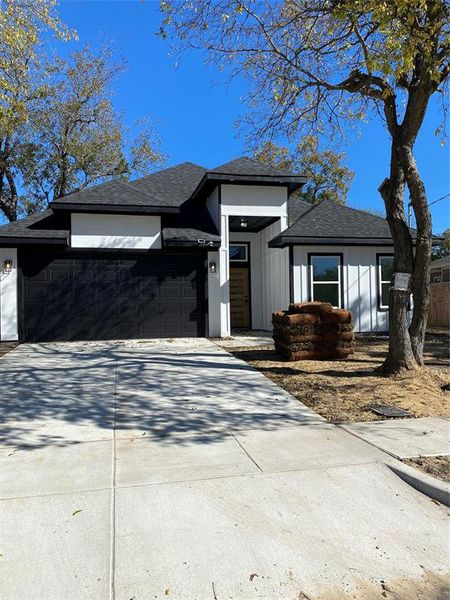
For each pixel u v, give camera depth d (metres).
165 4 8.09
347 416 6.04
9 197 24.33
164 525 3.41
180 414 6.21
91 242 13.97
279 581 2.83
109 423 5.86
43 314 13.71
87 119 23.88
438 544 3.25
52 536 3.27
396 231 7.94
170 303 14.48
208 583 2.80
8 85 8.34
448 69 7.18
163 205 14.12
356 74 8.15
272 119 9.86
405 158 7.73
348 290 15.20
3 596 2.67
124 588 2.75
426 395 6.95
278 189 15.00
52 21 9.15
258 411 6.32
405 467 4.31
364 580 2.86
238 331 16.88
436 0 6.25
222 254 14.59
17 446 5.04
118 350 11.72
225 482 4.10
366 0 5.82
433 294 21.75
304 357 9.92
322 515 3.58
